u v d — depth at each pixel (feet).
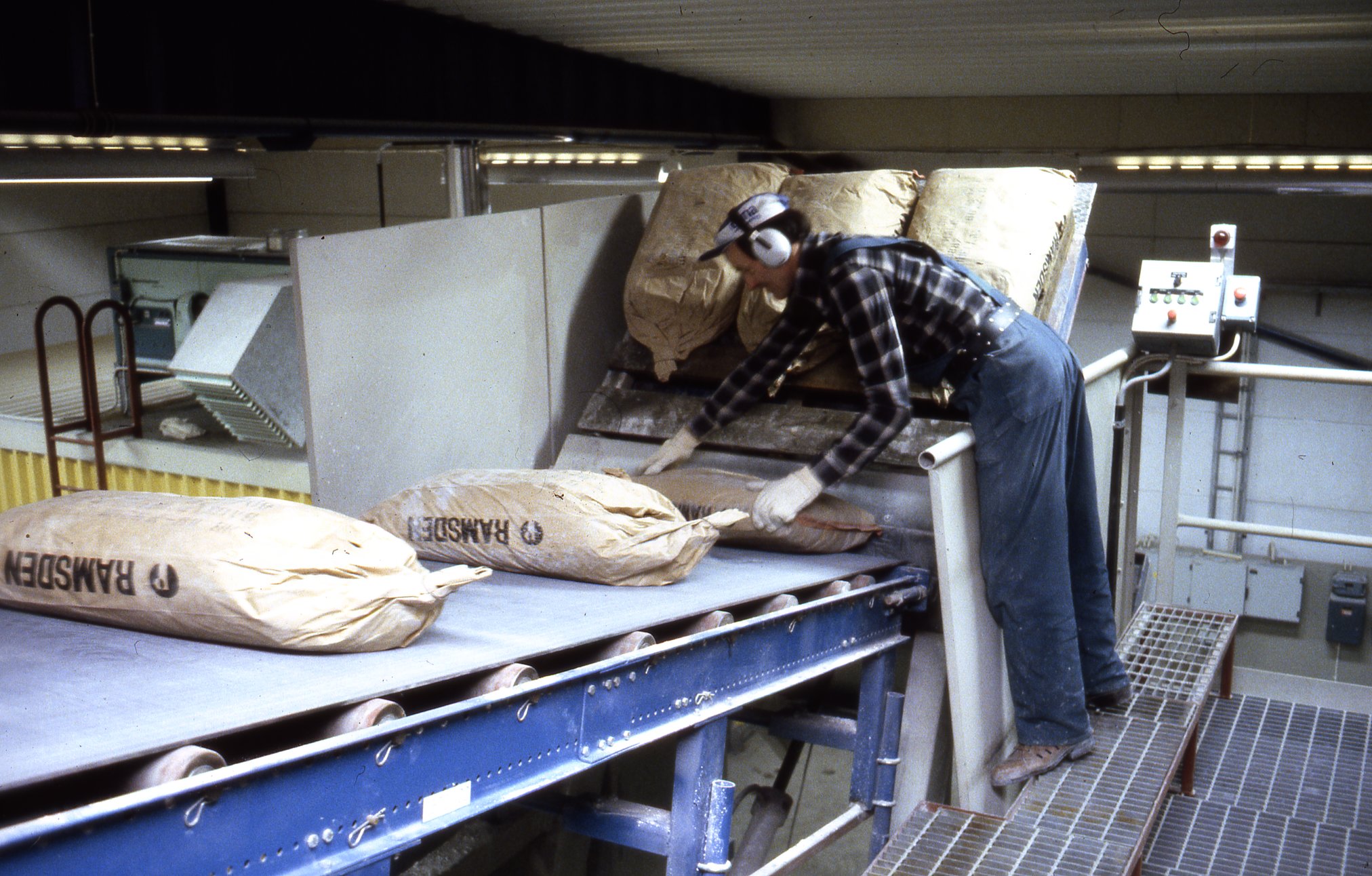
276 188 39.24
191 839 4.87
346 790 5.56
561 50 23.12
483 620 7.72
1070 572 10.11
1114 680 10.67
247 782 5.07
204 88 16.35
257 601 6.47
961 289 9.52
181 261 18.85
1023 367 9.28
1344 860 9.64
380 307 11.27
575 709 7.01
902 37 21.11
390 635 6.75
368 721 5.70
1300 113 28.78
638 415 13.52
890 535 11.37
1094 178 30.45
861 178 13.30
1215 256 12.79
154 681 5.89
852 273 9.39
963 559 9.36
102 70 15.14
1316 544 30.89
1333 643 31.04
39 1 14.47
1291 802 10.74
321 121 17.97
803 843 9.94
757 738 15.46
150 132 15.64
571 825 9.04
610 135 25.36
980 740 9.78
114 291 19.58
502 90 21.65
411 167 37.24
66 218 34.55
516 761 6.61
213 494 18.03
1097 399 11.46
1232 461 31.17
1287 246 29.78
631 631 7.57
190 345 16.31
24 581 7.21
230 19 16.55
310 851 5.41
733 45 22.84
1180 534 32.22
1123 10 17.74
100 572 6.87
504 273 13.04
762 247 9.64
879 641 10.50
